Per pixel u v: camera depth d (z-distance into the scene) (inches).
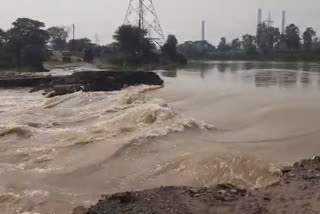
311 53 4810.5
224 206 436.1
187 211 422.3
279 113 957.2
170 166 595.2
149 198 458.0
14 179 559.5
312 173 534.0
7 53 3105.3
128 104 1080.8
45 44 3759.8
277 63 4192.9
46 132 807.1
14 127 799.7
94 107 1109.7
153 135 730.2
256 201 450.6
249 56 5669.3
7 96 1536.7
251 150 668.1
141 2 4284.0
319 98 1189.1
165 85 1738.4
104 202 450.6
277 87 1547.7
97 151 670.5
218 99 1218.0
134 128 789.9
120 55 3799.2
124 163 622.8
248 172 553.3
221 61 5359.3
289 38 5452.8
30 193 509.0
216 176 552.7
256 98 1213.1
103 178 570.6
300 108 1012.5
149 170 589.9
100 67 3324.3
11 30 3312.0
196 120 846.5
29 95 1567.4
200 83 1820.9
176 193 474.0
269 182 518.6
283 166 577.0
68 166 612.1
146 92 1460.4
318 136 748.6
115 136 748.6
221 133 791.7
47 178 566.3
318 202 441.7
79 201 488.1
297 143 708.7
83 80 1653.5
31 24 3368.6
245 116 940.0
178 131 767.7
